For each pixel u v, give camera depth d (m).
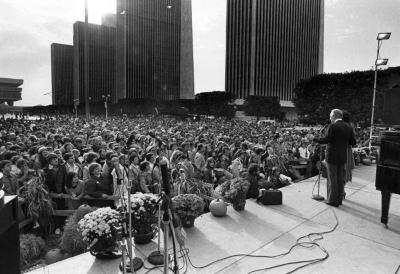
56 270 3.46
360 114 34.50
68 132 20.28
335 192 5.54
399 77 31.95
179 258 3.68
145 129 24.80
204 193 6.43
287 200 5.92
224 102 66.31
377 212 5.30
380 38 14.58
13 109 117.31
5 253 1.86
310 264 3.58
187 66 128.62
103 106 95.00
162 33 123.00
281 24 101.25
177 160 7.71
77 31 136.62
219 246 4.00
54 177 6.83
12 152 8.43
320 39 115.12
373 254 3.82
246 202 5.80
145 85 119.81
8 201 1.90
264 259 3.70
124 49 116.69
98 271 3.44
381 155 4.57
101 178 6.72
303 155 14.96
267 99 68.44
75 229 4.52
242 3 96.94
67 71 152.62
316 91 39.19
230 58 101.00
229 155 10.19
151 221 4.07
